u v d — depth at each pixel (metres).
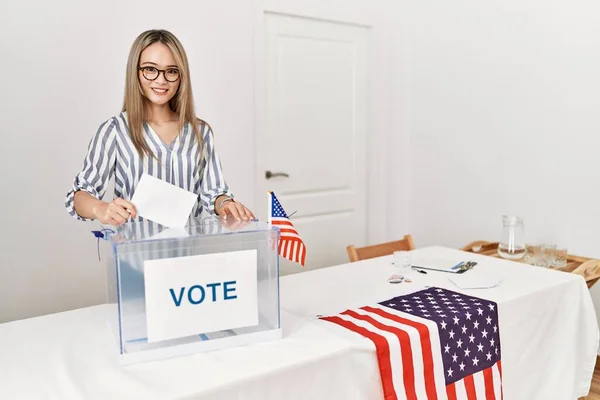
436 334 1.53
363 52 3.63
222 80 2.97
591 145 2.75
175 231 1.33
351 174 3.68
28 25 2.41
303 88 3.38
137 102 1.66
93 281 2.69
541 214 3.00
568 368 1.96
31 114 2.46
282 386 1.24
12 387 1.14
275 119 3.28
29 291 2.53
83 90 2.58
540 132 2.97
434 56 3.52
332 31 3.46
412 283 1.96
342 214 3.68
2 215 2.43
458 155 3.43
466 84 3.34
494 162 3.22
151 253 1.23
